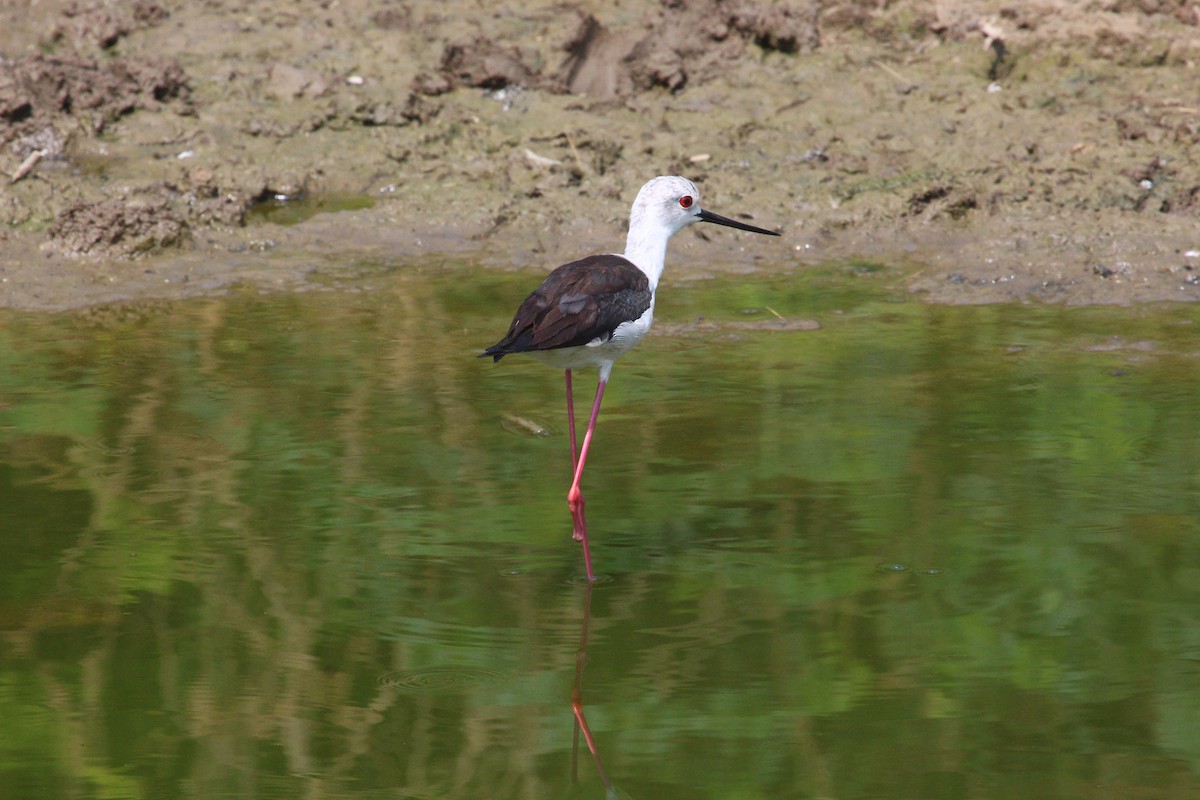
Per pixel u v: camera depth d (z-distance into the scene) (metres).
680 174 17.84
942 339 13.55
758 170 17.91
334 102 18.94
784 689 7.77
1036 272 15.46
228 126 18.55
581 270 9.71
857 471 10.60
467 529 9.80
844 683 7.82
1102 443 11.00
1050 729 7.36
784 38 19.92
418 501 10.22
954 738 7.32
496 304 14.66
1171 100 18.48
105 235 16.00
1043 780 6.94
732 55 19.95
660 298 14.99
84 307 14.57
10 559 9.27
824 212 17.12
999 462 10.69
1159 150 17.69
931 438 11.18
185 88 19.02
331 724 7.52
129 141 18.09
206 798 6.88
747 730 7.42
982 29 19.81
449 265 15.98
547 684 7.89
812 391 12.23
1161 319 13.97
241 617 8.62
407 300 14.80
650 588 8.96
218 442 11.19
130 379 12.54
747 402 12.02
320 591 8.94
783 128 18.66
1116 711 7.53
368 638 8.38
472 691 7.84
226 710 7.65
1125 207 16.84
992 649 8.17
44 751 7.26
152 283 15.29
